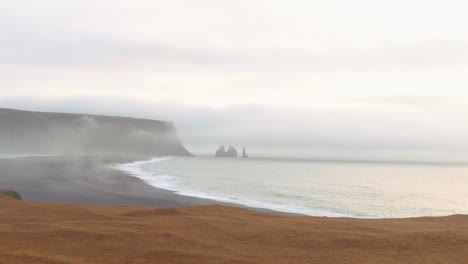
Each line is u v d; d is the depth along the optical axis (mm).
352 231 16953
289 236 16047
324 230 17125
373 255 13461
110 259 11992
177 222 18562
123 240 14508
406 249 14211
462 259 12992
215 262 12109
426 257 13203
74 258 11836
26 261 11000
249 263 12148
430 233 15969
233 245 14594
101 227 16578
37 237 14391
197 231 16703
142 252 12984
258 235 16203
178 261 12094
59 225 16781
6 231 15266
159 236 15367
